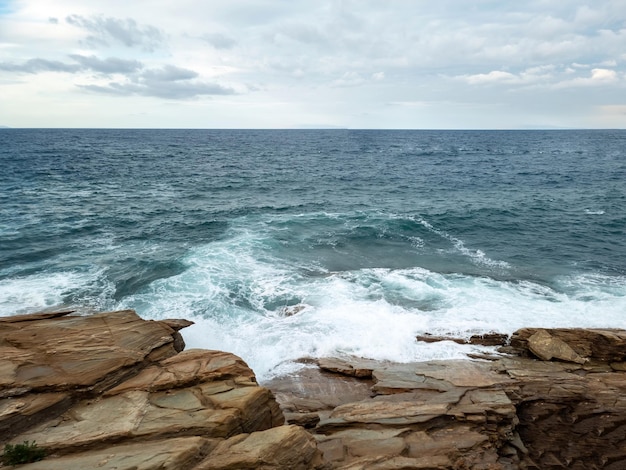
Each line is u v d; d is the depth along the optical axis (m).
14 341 10.67
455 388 11.90
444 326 16.27
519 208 36.50
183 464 7.21
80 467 7.05
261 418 9.27
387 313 17.28
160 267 21.92
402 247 26.23
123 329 11.83
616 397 11.74
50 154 79.38
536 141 155.88
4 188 41.53
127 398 9.20
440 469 8.80
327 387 12.88
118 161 71.44
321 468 8.30
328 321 16.73
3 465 7.23
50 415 8.66
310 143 137.62
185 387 9.62
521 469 9.86
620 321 16.59
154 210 34.50
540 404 11.65
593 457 10.36
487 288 19.98
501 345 15.20
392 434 9.87
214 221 31.27
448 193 44.59
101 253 23.92
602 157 86.94
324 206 37.41
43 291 18.92
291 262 23.20
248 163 73.50
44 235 26.67
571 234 29.00
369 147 118.12
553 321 16.62
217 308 17.75
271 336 15.72
